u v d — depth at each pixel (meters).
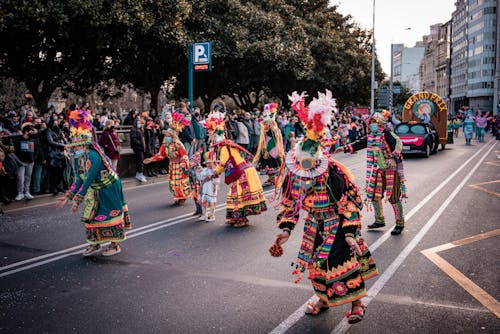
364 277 4.41
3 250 6.96
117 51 21.59
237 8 27.25
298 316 4.57
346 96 47.38
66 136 12.69
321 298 4.40
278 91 39.06
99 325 4.45
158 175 15.96
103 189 6.48
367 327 4.32
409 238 7.44
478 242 7.20
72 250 6.95
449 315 4.57
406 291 5.18
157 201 11.13
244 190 8.37
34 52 19.73
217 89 31.61
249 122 20.19
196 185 9.18
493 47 105.00
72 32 18.64
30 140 10.95
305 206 4.30
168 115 11.97
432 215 9.20
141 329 4.35
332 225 4.18
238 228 8.29
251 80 31.03
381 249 6.83
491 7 103.69
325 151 4.29
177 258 6.52
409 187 12.72
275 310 4.71
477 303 4.86
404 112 26.27
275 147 13.15
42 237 7.72
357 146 7.60
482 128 33.44
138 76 27.39
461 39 120.94
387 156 7.61
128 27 18.94
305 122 4.22
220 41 26.00
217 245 7.16
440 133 25.95
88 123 6.23
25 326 4.44
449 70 135.50
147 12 19.14
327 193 4.15
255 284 5.46
